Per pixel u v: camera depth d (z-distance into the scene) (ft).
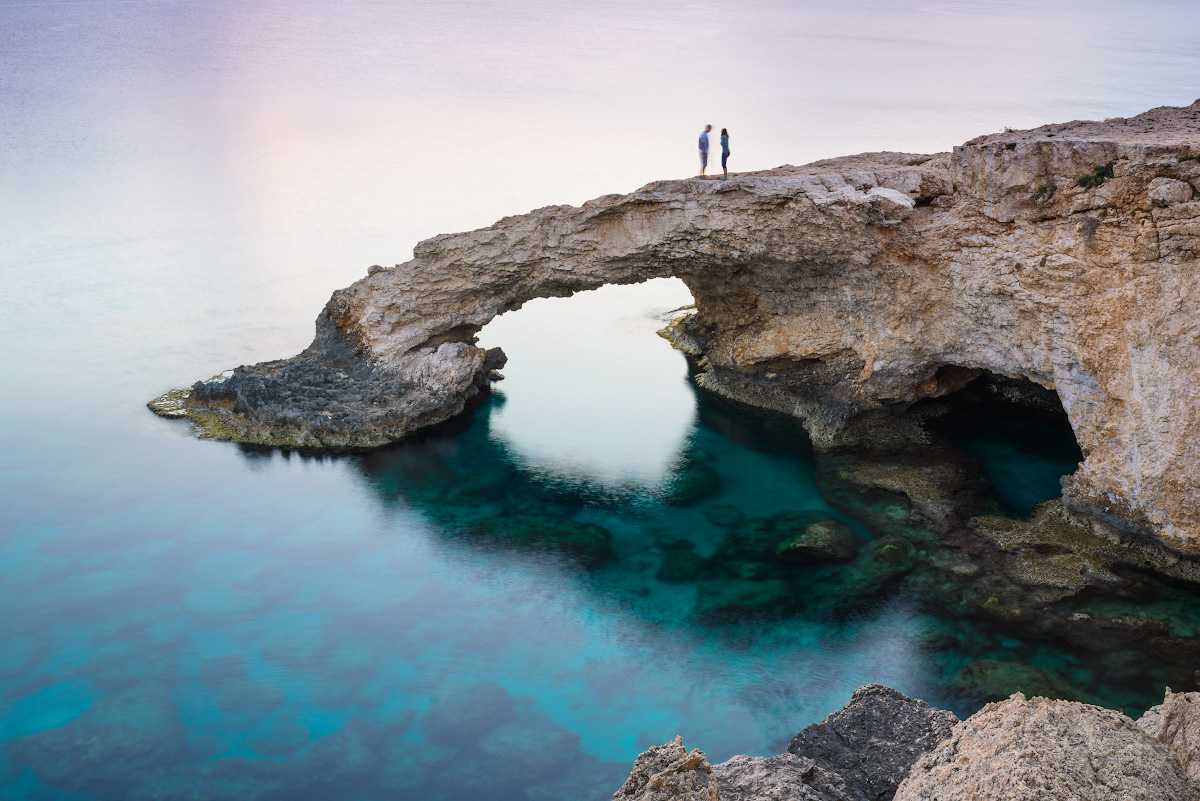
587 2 622.54
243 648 88.33
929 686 79.36
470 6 595.06
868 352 112.27
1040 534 95.35
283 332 166.40
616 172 250.16
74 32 484.33
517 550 102.94
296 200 245.86
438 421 131.34
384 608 93.71
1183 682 76.69
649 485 114.73
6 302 182.39
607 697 80.89
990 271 96.58
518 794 71.00
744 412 131.64
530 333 166.71
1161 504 86.12
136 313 176.45
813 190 102.73
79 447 127.13
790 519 105.19
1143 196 82.64
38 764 75.10
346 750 75.87
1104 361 88.12
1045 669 79.10
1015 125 241.96
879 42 425.28
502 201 232.53
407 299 129.80
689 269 117.39
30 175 269.44
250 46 456.45
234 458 124.16
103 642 89.45
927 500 103.91
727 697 80.23
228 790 72.23
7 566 101.35
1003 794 40.68
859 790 53.26
